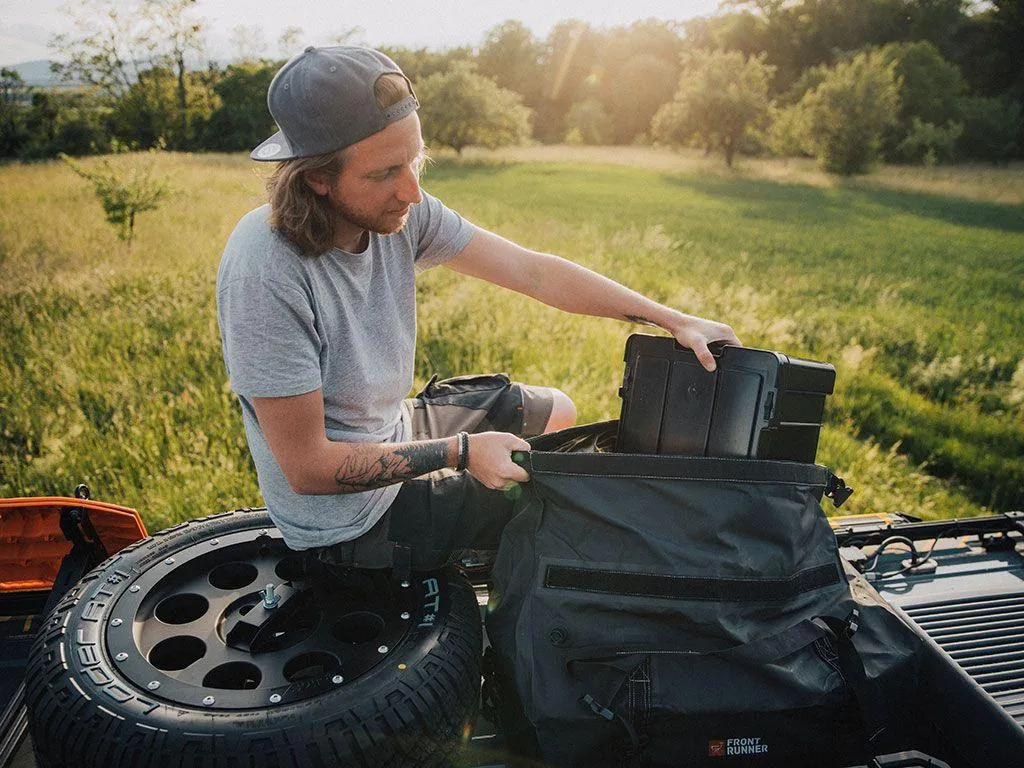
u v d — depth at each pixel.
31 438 4.53
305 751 1.47
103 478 4.05
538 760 1.70
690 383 2.06
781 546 1.75
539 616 1.71
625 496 1.72
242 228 1.60
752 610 1.71
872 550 2.55
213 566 2.04
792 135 42.44
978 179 36.19
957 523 2.61
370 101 1.48
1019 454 5.47
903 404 6.14
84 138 39.56
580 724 1.64
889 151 48.00
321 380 1.69
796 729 1.69
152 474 4.05
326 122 1.46
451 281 8.02
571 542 1.73
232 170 23.91
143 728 1.48
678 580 1.68
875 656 1.78
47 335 6.31
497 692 1.83
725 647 1.68
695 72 48.09
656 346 2.14
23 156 38.59
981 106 51.00
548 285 2.17
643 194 26.73
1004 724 1.64
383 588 1.96
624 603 1.68
